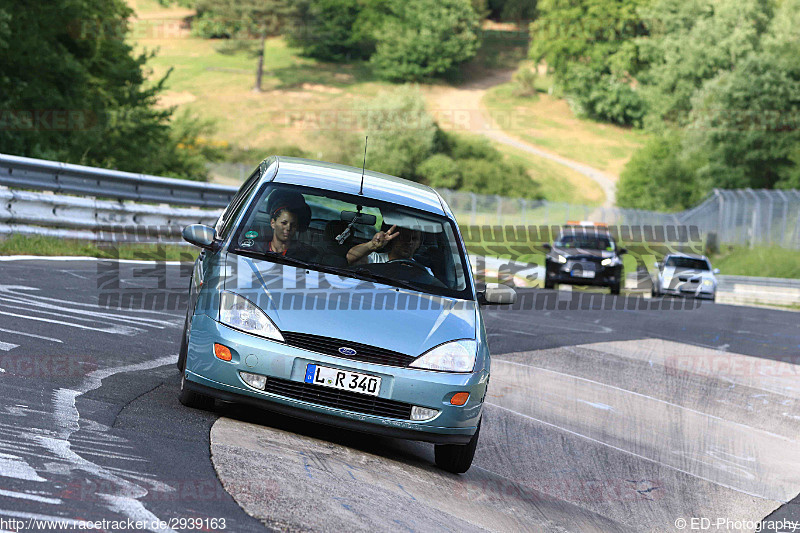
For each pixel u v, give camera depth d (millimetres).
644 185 193250
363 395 13133
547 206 136125
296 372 13039
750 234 113875
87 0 76688
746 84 164250
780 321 51656
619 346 33625
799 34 172625
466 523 11336
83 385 14234
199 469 10586
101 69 81625
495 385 23328
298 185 15805
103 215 41906
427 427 13336
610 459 17781
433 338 13734
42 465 9688
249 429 13133
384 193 16297
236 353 13047
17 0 71375
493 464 15945
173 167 87625
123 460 10406
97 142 75375
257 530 8852
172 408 13641
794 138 159750
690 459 18766
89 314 21875
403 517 10602
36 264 29875
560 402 22484
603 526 13375
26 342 16875
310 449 12797
